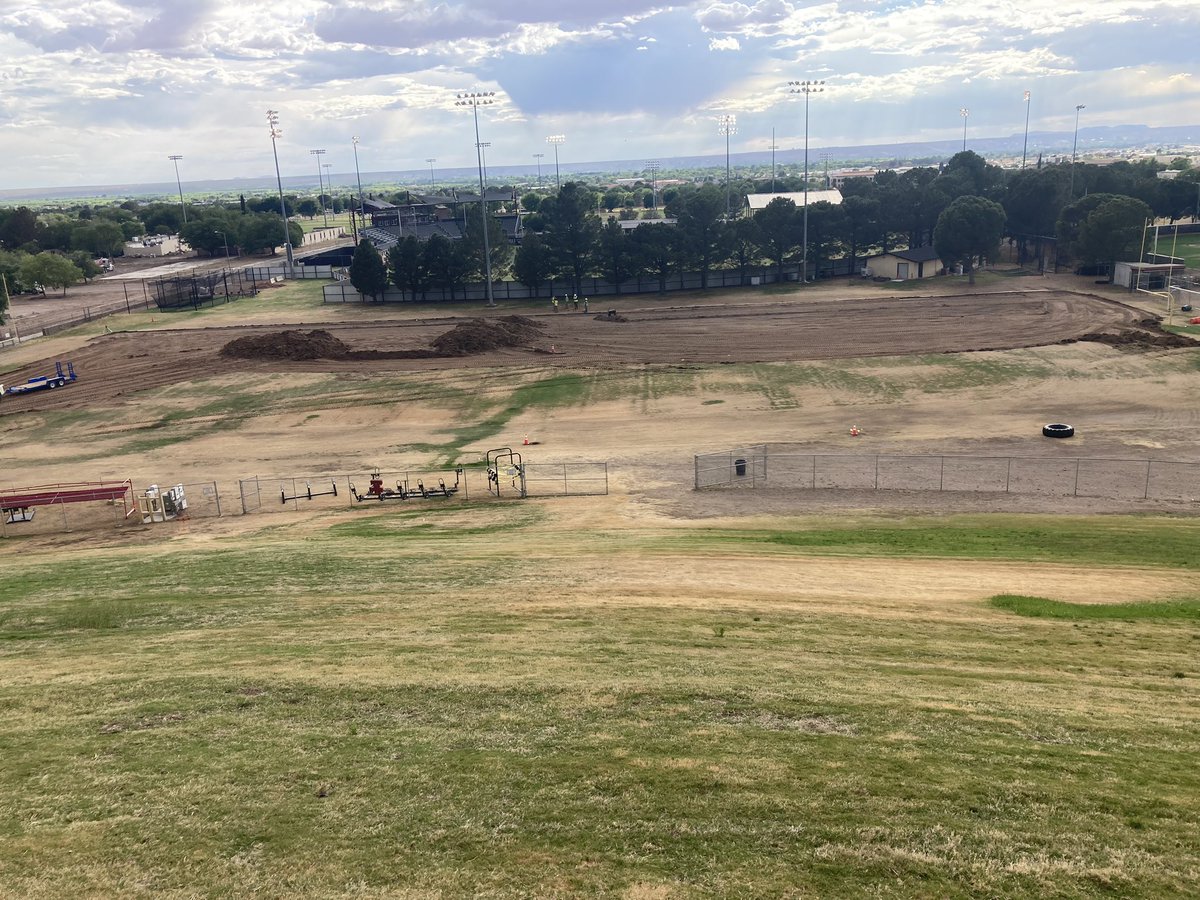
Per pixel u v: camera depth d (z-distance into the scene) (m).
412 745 14.87
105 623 23.94
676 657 19.44
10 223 183.00
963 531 32.62
